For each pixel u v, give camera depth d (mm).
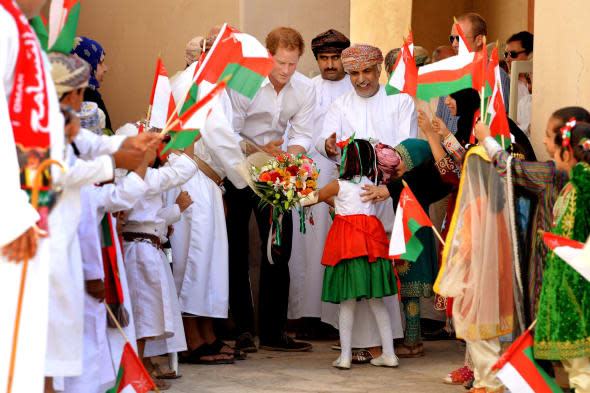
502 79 7145
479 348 4941
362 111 7312
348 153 6348
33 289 3312
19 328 3295
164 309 5305
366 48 7098
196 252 6301
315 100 7449
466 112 5793
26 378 3293
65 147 3572
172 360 5828
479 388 4961
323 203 7574
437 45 11914
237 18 8016
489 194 4848
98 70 5902
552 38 5656
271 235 6691
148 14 8594
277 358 6719
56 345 3535
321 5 8422
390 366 6336
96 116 4340
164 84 5262
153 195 5227
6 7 3240
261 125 7234
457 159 5574
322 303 7445
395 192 6328
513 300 4754
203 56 5109
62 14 3748
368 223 6250
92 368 4055
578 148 4340
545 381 4398
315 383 5703
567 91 5543
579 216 4309
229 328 7656
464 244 4949
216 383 5672
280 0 8164
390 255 5367
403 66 5703
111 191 4344
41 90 3277
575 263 4020
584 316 4270
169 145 4191
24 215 3162
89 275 4074
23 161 3266
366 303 6500
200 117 4113
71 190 3602
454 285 4934
